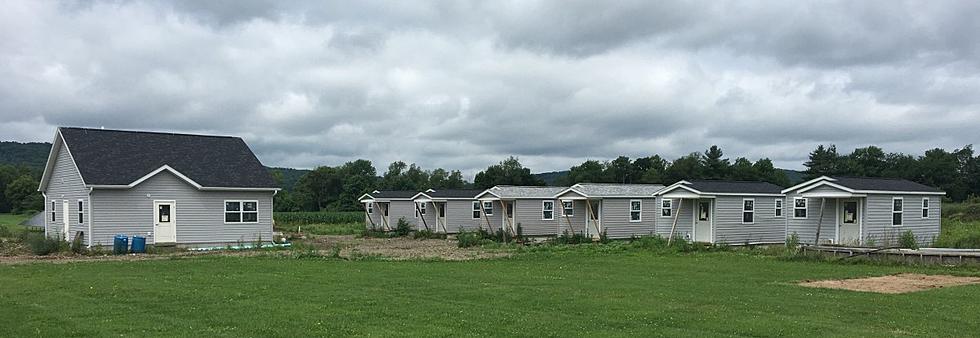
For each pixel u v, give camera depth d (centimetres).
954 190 9194
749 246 3725
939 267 2389
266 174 3991
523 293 1748
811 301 1609
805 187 3559
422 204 5756
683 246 3294
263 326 1298
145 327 1296
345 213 8388
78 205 3600
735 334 1234
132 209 3538
